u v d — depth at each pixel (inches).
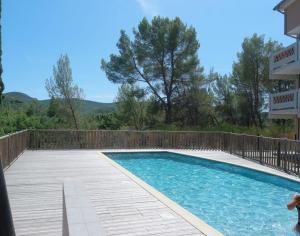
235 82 1314.0
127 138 695.7
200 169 554.9
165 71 1128.2
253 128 925.2
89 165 451.2
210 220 284.0
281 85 1256.2
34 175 371.6
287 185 394.3
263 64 1242.6
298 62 635.5
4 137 386.6
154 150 672.4
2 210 32.8
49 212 228.4
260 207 324.2
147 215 220.2
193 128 1010.7
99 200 259.6
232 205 332.5
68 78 1016.9
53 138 655.1
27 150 628.1
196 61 1118.4
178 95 1151.6
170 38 1093.1
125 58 1122.0
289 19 703.7
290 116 756.6
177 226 198.4
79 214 87.6
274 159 471.5
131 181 339.9
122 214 222.2
